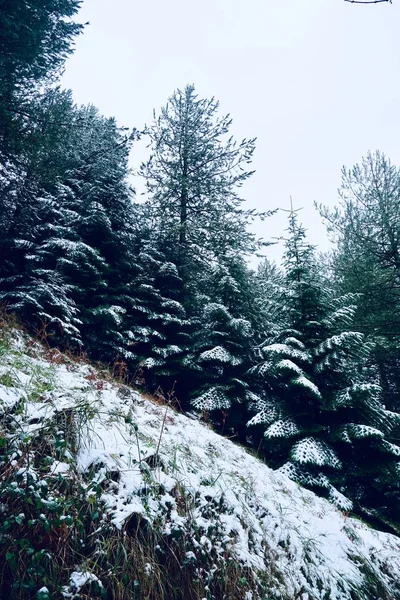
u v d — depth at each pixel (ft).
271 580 9.86
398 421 26.84
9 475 7.64
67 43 29.04
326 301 32.55
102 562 7.52
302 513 14.61
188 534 9.13
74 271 32.04
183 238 43.68
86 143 41.29
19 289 29.04
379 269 40.06
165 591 7.88
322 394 27.84
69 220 35.09
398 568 14.20
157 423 14.82
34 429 9.13
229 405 31.01
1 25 23.94
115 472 9.40
